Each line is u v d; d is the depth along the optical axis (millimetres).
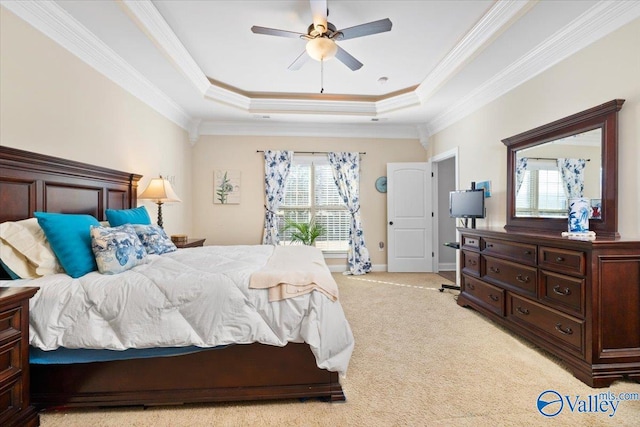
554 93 2611
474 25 2605
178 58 2992
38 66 2066
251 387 1658
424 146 5379
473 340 2469
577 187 2367
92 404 1591
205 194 5062
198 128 4961
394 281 4570
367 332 2641
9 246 1699
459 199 3682
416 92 4102
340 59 2668
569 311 1963
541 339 2215
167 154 4094
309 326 1584
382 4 2340
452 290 4059
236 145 5109
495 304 2783
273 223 5105
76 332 1516
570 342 1958
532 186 2842
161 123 3910
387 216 5293
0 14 1821
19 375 1384
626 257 1814
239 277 1667
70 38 2291
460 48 2908
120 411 1600
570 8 2107
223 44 2916
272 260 2191
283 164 5145
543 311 2203
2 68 1835
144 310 1557
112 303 1552
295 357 1677
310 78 3730
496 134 3418
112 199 2820
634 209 1992
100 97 2703
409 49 3018
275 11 2426
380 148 5352
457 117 4250
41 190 2035
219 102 4082
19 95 1938
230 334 1579
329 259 5320
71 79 2357
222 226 5098
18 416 1374
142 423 1513
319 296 1641
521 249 2438
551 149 2621
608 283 1808
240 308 1598
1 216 1769
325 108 4586
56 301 1538
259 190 5156
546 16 2195
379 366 2053
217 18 2504
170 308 1575
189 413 1588
